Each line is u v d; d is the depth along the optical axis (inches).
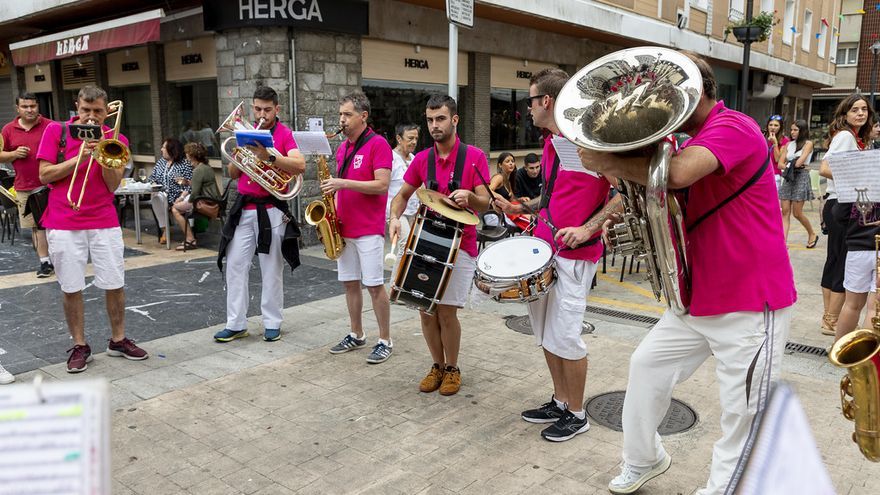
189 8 385.7
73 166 165.9
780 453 37.7
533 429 144.5
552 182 136.8
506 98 507.5
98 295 252.1
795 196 363.3
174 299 250.1
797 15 900.6
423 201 145.7
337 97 363.3
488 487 121.3
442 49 442.3
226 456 133.0
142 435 141.8
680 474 124.8
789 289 97.7
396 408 155.7
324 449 135.9
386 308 185.6
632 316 231.0
